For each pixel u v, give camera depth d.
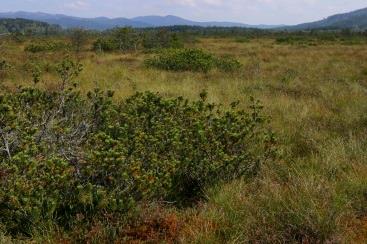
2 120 5.02
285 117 8.60
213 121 5.88
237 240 3.81
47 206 3.91
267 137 5.73
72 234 3.87
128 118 5.67
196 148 5.20
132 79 12.94
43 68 15.06
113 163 4.23
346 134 7.49
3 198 3.88
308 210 4.14
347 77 15.68
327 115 8.90
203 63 17.08
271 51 30.52
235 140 5.59
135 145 4.77
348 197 4.71
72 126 5.71
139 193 4.32
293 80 14.36
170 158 4.89
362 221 4.31
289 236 3.93
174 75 15.09
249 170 5.45
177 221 4.13
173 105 6.20
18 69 14.98
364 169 5.41
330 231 3.92
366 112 9.01
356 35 66.50
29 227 3.86
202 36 65.44
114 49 29.53
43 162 4.31
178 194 4.91
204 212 4.29
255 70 17.03
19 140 4.91
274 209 4.34
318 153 6.45
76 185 4.21
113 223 3.99
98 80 12.47
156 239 3.85
